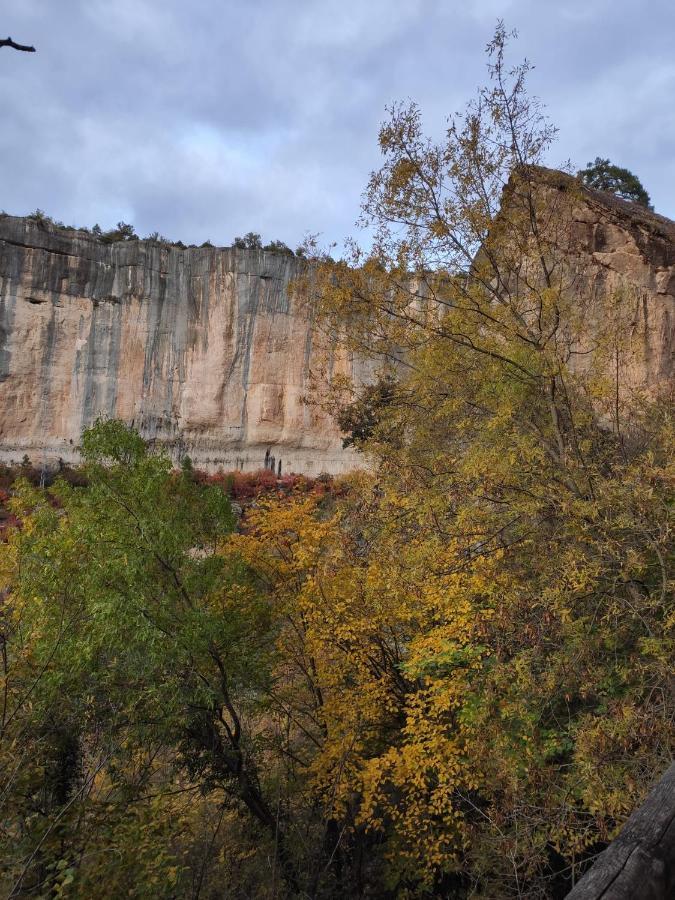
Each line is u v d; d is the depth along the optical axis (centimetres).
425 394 773
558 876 584
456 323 692
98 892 513
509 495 638
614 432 725
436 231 695
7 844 525
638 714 456
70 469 3809
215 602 763
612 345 696
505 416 630
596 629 537
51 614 676
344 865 786
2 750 565
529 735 506
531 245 712
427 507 651
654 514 528
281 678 898
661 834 148
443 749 582
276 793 819
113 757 660
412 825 610
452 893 661
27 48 306
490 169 703
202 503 839
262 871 764
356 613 729
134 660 677
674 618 473
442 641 609
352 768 661
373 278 745
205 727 766
